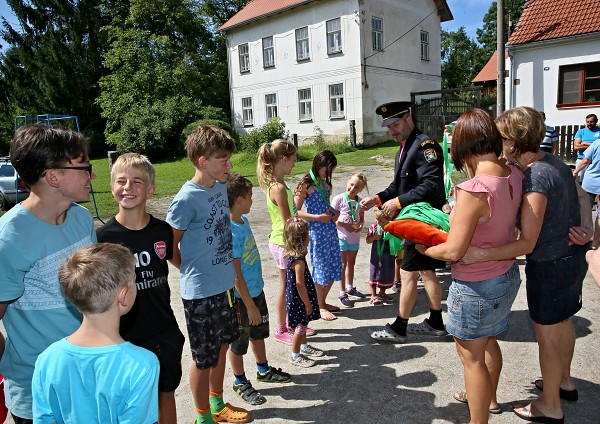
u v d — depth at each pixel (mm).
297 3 21812
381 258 4676
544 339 2688
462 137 2395
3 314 1813
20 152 1807
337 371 3498
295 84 23312
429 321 4008
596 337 3762
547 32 13641
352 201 4828
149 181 2365
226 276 2758
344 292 4793
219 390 2910
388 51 21828
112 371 1623
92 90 31859
